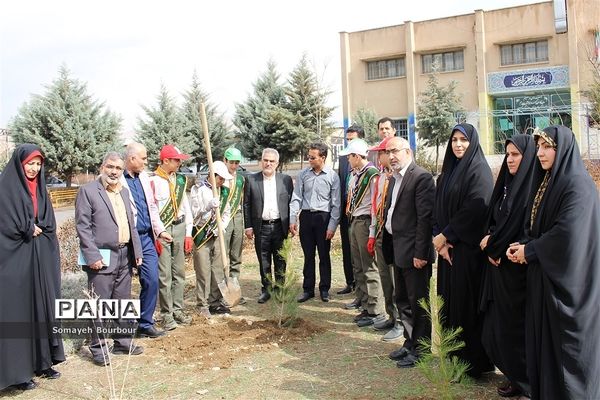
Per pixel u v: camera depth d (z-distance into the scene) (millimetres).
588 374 3283
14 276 4539
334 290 7719
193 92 29609
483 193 4199
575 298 3301
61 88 28422
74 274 7797
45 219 4801
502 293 3861
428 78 28438
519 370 3861
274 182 7184
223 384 4543
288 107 28531
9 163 4652
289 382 4523
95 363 5176
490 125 28516
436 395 4086
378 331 5820
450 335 3748
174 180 6152
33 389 4605
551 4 27188
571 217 3307
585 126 22500
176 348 5453
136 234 5406
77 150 27797
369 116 27500
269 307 6961
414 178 4707
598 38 21141
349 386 4383
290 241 6391
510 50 28531
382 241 5285
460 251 4262
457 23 29656
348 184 6965
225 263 6414
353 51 32562
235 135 29812
